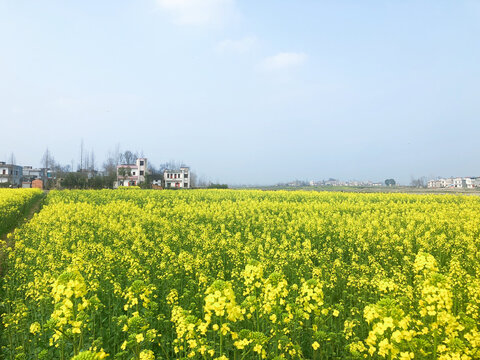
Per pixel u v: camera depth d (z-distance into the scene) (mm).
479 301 7211
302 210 27422
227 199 40594
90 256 12844
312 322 7488
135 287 6348
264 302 6203
